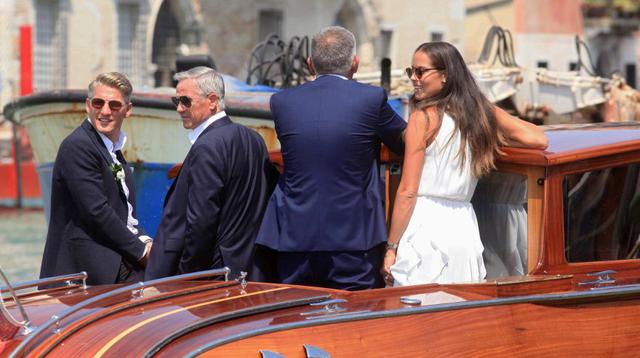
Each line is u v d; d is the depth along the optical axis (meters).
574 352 12.93
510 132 14.55
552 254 14.02
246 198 15.73
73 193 17.03
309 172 14.81
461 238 14.44
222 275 15.09
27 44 84.50
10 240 57.19
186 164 15.75
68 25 103.81
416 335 12.05
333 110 14.85
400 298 12.79
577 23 134.25
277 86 33.31
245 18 117.25
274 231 15.16
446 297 12.76
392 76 30.61
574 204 14.22
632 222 14.67
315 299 12.69
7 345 10.98
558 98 34.34
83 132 17.30
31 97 30.67
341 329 11.79
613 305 13.35
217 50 115.50
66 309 11.84
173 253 15.66
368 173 15.05
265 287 13.54
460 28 131.25
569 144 14.52
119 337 11.27
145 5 109.12
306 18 119.31
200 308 12.31
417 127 14.55
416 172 14.52
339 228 14.69
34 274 43.97
